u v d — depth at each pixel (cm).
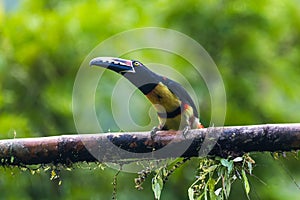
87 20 1448
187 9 1467
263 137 750
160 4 1490
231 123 1368
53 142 774
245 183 761
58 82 1418
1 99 1375
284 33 1563
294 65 1554
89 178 1298
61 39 1438
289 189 1270
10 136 1314
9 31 1455
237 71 1460
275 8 1525
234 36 1462
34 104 1405
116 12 1482
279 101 1475
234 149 762
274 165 1233
